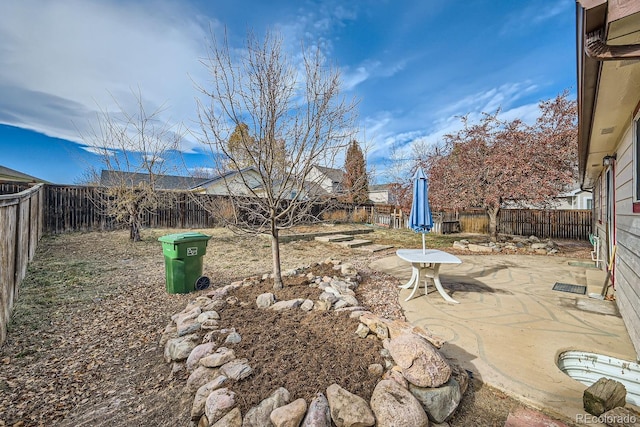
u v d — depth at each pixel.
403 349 2.21
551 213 12.55
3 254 3.40
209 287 5.18
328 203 5.26
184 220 12.50
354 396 1.94
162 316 3.98
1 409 2.22
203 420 1.96
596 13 1.65
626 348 2.95
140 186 9.24
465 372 2.45
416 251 5.08
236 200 4.34
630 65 2.24
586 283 5.48
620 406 1.98
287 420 1.76
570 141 8.48
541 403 2.12
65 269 5.86
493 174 8.91
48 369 2.77
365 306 4.21
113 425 2.10
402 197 12.39
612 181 5.00
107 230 10.70
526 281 5.68
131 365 2.88
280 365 2.30
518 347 2.97
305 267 5.80
